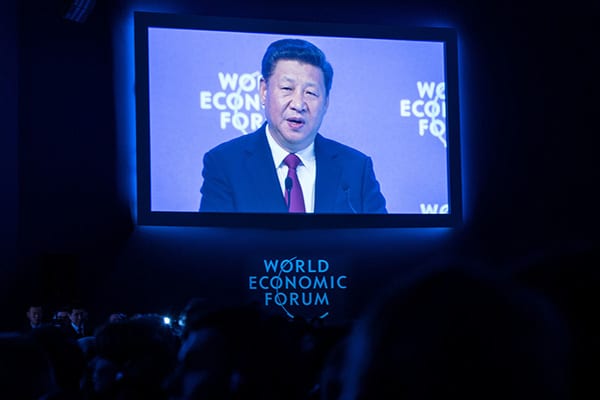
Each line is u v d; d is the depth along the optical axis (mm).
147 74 17750
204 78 18000
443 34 19234
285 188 18125
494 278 1036
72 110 17719
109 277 17531
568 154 19953
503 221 19531
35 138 17484
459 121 19172
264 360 3314
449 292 1001
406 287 1025
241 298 18031
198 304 4438
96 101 17844
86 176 17672
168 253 17828
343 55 18703
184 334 4391
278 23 18438
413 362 977
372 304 1084
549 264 1406
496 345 972
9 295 16938
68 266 16422
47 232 17359
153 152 17656
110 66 17953
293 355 3537
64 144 17625
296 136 18297
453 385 964
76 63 17828
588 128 20047
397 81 18906
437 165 18953
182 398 3303
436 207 18875
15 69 17422
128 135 17938
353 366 1040
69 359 4957
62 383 4902
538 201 19766
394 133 18797
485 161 19594
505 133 19734
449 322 980
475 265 1064
